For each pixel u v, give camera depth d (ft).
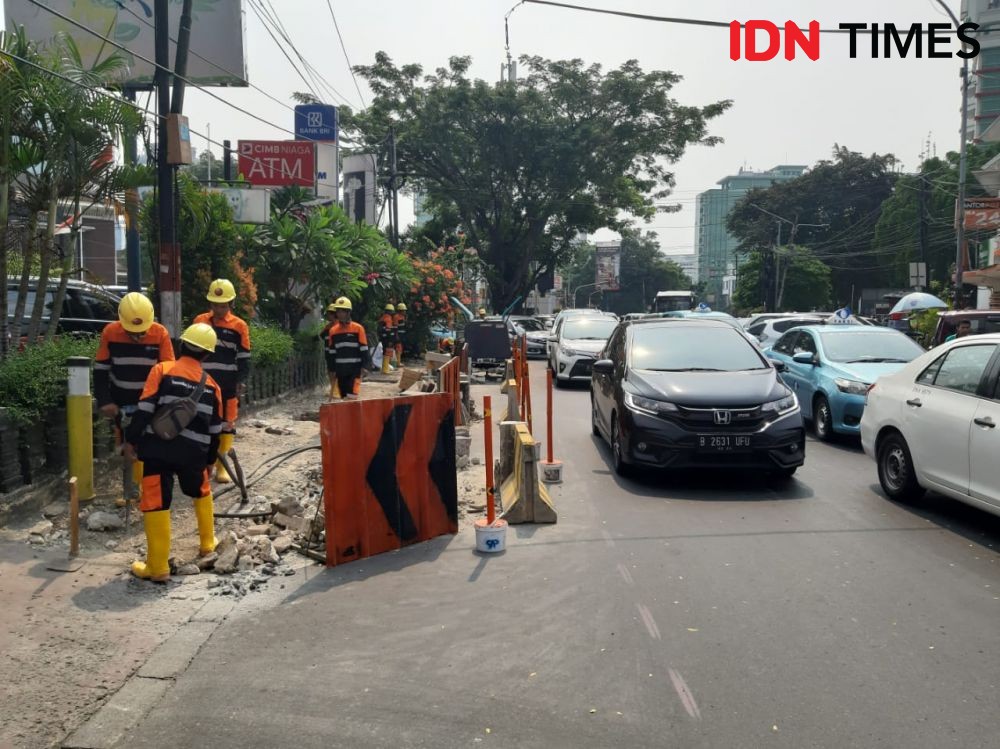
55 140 27.63
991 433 20.68
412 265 84.84
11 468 21.44
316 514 21.04
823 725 12.17
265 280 51.19
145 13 57.82
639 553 20.36
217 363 26.63
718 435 26.32
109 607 16.93
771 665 14.12
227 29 58.44
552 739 11.86
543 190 132.46
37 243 30.04
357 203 98.12
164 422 18.06
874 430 26.22
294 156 59.82
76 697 13.23
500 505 25.27
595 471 30.42
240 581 18.26
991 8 232.32
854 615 16.30
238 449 32.73
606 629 15.70
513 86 124.26
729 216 249.14
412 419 21.20
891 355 38.58
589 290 380.99
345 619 16.34
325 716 12.57
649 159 131.75
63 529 21.36
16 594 17.39
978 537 21.54
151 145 33.37
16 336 28.89
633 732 12.03
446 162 130.11
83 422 23.08
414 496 21.30
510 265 143.84
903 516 23.71
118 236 108.47
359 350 42.65
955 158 187.52
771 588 17.84
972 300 119.65
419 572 19.08
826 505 25.11
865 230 220.64
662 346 31.48
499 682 13.60
